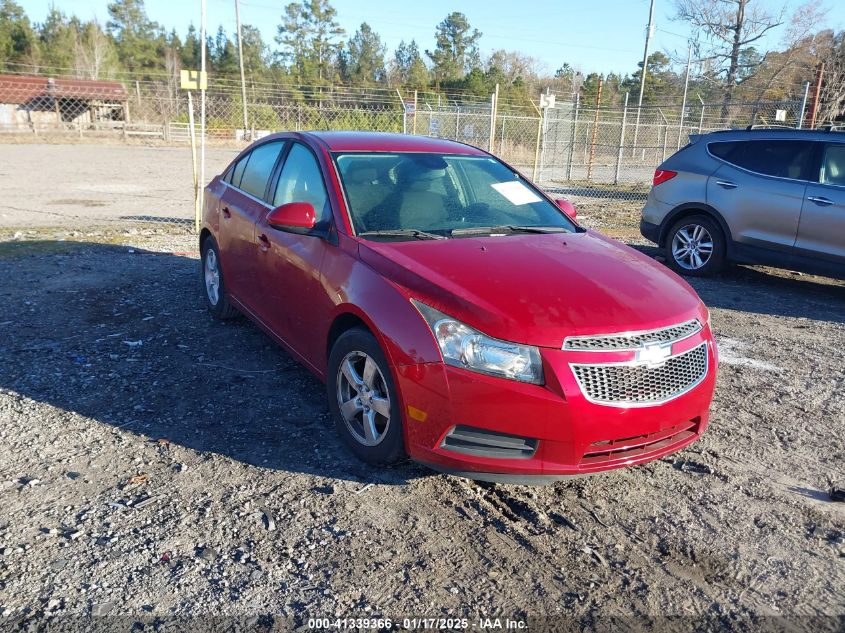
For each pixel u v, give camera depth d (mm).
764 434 4184
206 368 4859
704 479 3635
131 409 4164
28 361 4844
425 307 3201
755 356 5605
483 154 5062
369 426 3527
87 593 2615
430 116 22906
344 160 4367
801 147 7648
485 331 3043
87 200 13336
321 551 2916
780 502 3432
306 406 4297
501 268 3484
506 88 53188
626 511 3318
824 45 38094
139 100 40750
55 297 6426
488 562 2895
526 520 3213
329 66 71438
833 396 4801
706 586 2801
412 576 2785
